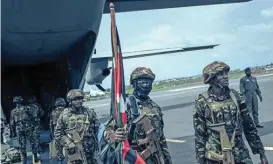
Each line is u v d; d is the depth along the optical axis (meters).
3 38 7.51
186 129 11.70
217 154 3.44
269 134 9.39
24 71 9.41
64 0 7.16
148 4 9.87
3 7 6.80
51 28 7.52
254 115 10.47
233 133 3.46
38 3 6.99
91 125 4.81
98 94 51.09
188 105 20.81
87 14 7.64
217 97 3.49
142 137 3.48
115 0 9.36
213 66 3.46
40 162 7.58
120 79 3.55
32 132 7.68
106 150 3.46
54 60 9.06
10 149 8.12
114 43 3.59
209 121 3.48
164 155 3.68
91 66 12.31
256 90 10.46
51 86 9.43
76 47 8.57
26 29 7.39
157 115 3.62
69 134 4.70
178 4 10.04
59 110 7.00
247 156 3.54
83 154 4.68
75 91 4.79
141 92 3.59
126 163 3.36
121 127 3.44
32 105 7.96
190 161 7.00
